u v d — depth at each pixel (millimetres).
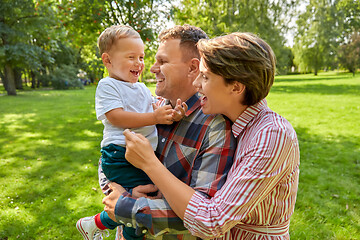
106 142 1280
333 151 5562
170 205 948
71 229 3188
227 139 1021
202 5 11758
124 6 6469
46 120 9219
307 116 8977
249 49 878
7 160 5336
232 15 17594
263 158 856
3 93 21516
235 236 1038
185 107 1175
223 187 902
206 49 927
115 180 1208
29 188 4168
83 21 6922
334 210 3398
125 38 1337
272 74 933
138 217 1005
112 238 2998
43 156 5551
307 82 26000
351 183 4133
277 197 953
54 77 27812
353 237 2912
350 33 40781
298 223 3121
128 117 1229
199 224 871
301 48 37531
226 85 922
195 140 1118
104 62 1391
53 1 8492
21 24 16469
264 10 19484
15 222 3316
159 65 1309
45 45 19953
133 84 1393
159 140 1282
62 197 3895
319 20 34844
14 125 8453
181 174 1128
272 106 11078
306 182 4180
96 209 3588
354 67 36156
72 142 6512
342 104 11000
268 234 999
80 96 18594
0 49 16594
